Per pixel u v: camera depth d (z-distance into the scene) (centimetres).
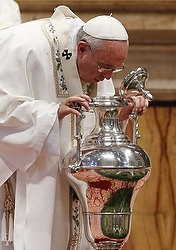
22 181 927
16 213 923
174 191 1539
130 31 1468
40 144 886
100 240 891
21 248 912
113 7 1444
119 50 888
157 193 1540
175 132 1548
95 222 886
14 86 905
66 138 945
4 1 1220
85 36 905
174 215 1528
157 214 1532
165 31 1453
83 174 866
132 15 1453
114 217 881
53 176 921
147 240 1492
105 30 891
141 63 1505
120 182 866
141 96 961
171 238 1499
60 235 956
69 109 879
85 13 1455
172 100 1541
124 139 893
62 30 941
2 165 917
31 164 899
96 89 1006
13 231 951
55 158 917
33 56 917
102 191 872
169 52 1500
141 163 872
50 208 917
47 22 962
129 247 1479
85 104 871
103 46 888
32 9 1448
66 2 1430
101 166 855
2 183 923
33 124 888
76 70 934
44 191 915
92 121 985
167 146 1547
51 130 887
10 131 895
